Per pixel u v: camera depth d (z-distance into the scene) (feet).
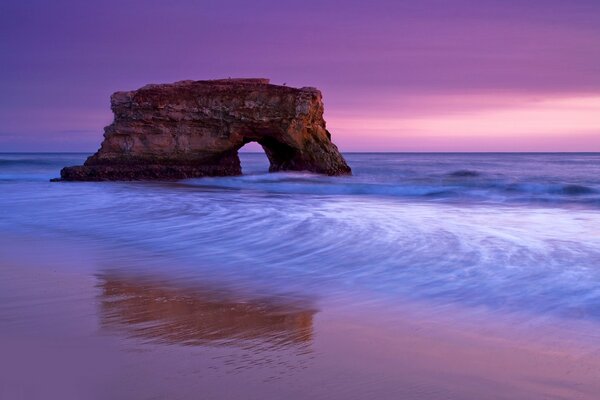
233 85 137.59
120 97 136.77
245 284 34.99
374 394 18.53
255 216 65.21
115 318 27.07
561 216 65.82
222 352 22.21
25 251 45.68
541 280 35.14
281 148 148.56
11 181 131.75
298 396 18.20
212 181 128.06
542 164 271.49
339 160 142.51
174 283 35.04
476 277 36.11
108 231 55.72
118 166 133.39
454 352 22.81
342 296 32.04
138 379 19.38
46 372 19.99
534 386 19.56
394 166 238.89
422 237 50.14
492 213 68.59
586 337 25.03
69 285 34.19
